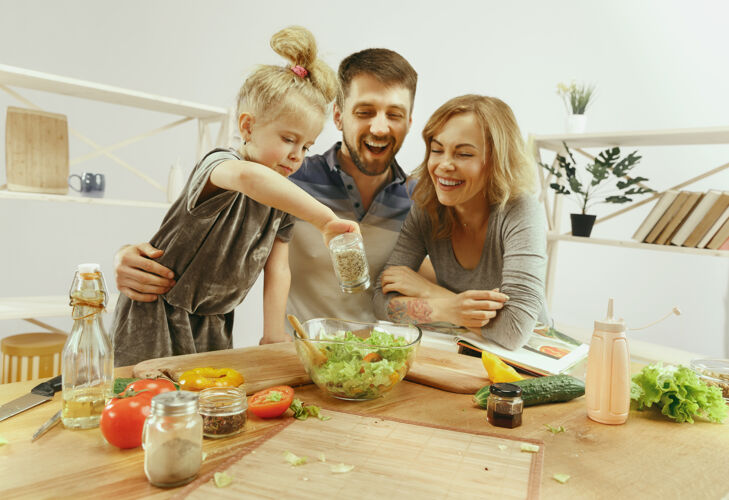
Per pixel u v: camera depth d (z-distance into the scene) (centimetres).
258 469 73
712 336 389
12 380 191
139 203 215
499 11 297
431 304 155
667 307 370
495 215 164
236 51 245
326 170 181
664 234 217
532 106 315
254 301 253
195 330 150
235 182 115
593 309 347
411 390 111
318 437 84
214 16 238
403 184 190
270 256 160
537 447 82
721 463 82
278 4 250
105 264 230
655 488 73
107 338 88
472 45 291
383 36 267
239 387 101
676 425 97
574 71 327
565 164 237
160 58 229
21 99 196
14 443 79
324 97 133
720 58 379
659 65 356
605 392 96
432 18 278
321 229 118
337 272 117
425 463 77
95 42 215
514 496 68
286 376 109
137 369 108
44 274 216
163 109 226
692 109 374
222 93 245
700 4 364
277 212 146
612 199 231
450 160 158
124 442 77
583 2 324
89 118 220
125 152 229
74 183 219
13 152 196
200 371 101
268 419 92
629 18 340
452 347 147
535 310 145
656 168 350
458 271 179
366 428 89
